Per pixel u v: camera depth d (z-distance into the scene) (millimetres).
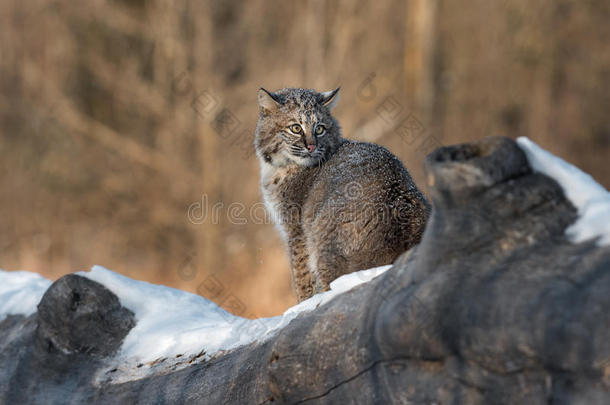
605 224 4355
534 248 4449
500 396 4348
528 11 32688
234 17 27703
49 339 7715
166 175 25922
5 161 27688
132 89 26391
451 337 4457
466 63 31938
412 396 4688
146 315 7777
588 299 4031
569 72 33625
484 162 4555
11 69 28641
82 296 7734
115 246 25203
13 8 28547
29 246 25719
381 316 4824
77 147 27453
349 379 5086
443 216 4715
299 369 5363
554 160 4684
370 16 27734
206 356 6809
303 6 27297
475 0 32125
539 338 4090
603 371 3984
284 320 6172
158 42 26609
